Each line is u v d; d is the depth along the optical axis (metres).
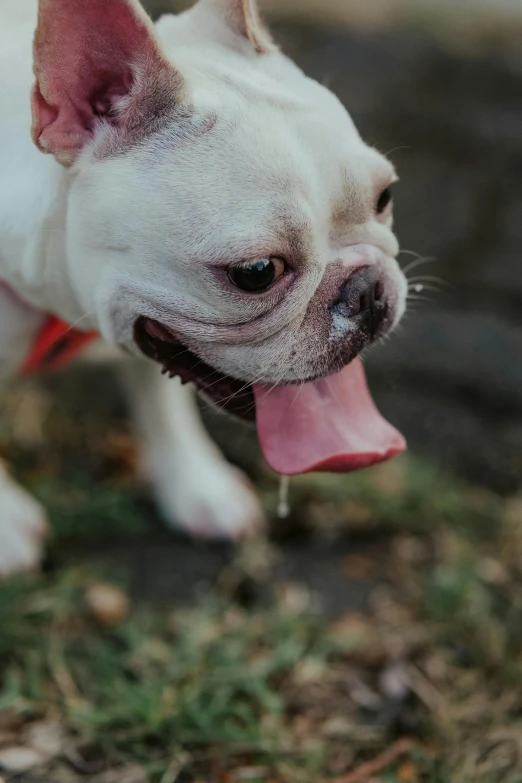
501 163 1.35
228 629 0.81
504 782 0.73
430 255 1.16
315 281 0.68
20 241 0.70
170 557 0.86
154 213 0.66
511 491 0.94
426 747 0.75
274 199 0.66
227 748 0.74
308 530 0.89
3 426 0.96
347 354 0.70
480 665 0.80
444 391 1.01
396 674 0.79
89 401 0.99
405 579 0.86
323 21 1.76
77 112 0.67
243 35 0.72
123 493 0.91
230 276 0.67
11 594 0.81
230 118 0.66
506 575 0.87
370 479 0.92
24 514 0.85
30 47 0.72
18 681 0.77
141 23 0.65
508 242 1.20
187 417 0.89
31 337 0.76
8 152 0.70
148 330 0.71
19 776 0.72
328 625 0.82
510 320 1.08
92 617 0.81
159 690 0.77
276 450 0.71
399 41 1.72
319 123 0.68
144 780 0.72
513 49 1.75
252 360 0.69
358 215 0.69
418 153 1.35
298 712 0.77
